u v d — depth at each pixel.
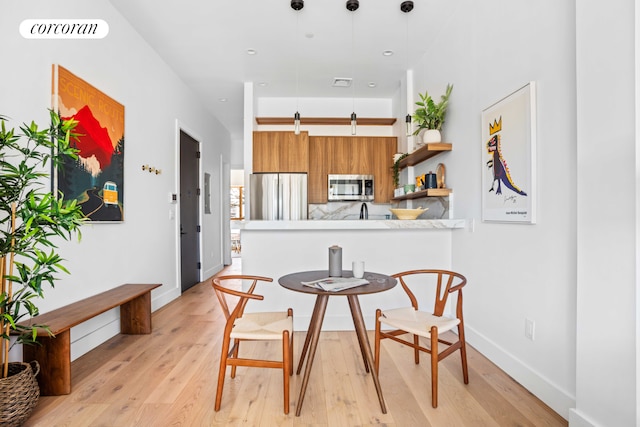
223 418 1.84
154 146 3.97
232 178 10.35
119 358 2.62
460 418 1.84
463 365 2.22
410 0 3.07
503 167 2.40
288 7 3.16
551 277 1.97
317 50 4.01
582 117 1.65
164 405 1.96
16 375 1.72
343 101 5.64
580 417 1.65
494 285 2.56
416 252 3.30
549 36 2.00
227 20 3.38
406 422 1.81
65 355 2.07
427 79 4.04
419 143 4.11
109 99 3.00
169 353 2.71
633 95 1.41
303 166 5.11
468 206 2.99
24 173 1.71
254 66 4.43
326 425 1.78
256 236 3.21
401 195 4.17
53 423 1.79
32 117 2.20
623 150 1.45
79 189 2.60
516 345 2.29
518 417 1.85
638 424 1.40
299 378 2.29
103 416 1.86
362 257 3.26
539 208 2.07
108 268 3.01
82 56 2.68
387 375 2.34
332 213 5.68
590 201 1.61
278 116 5.59
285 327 2.04
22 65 2.13
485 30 2.70
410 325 2.08
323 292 1.88
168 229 4.37
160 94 4.14
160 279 4.12
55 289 2.38
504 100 2.39
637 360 1.40
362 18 3.35
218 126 6.89
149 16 3.29
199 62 4.29
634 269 1.41
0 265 1.70
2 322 1.70
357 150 5.36
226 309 1.98
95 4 2.84
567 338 1.85
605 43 1.53
